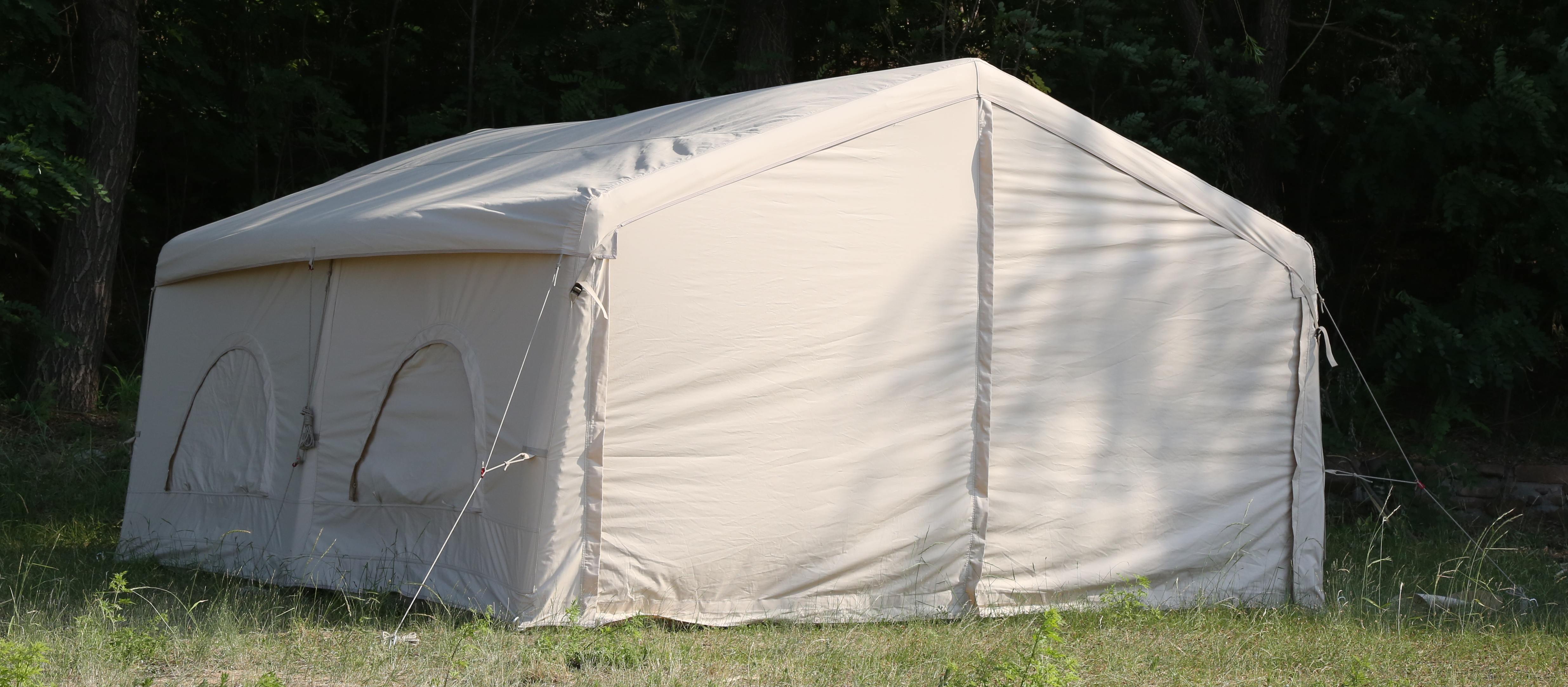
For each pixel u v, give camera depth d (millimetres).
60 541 7355
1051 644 5113
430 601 5305
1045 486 6105
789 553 5477
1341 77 12531
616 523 5090
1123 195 6398
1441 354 10156
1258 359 6727
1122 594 6113
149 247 14352
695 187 5289
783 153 5527
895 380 5762
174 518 6797
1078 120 6277
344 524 5848
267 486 6215
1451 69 11539
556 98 14336
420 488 5512
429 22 14477
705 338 5289
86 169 10438
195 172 14273
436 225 5465
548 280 5105
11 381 11820
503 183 5875
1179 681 4773
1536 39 11016
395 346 5730
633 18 14383
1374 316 12812
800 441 5508
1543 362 12266
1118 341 6348
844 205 5672
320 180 13688
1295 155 12078
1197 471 6523
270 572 5984
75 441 10102
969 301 5977
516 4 14305
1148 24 12680
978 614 5855
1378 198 11227
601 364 5031
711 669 4535
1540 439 11094
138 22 12383
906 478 5773
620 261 5090
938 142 5941
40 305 13688
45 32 11211
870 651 4930
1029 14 11609
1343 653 5383
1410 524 9477
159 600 5641
